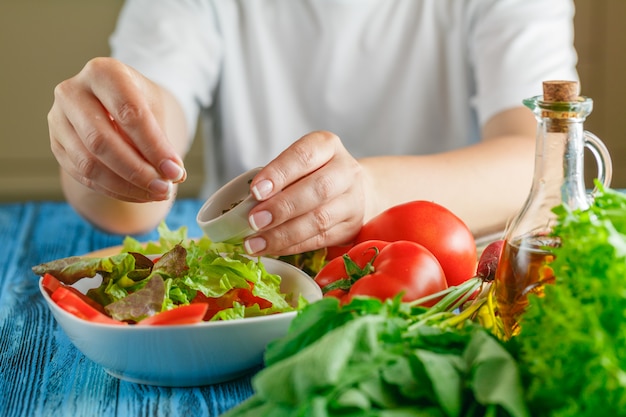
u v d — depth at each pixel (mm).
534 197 638
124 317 646
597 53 2754
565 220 542
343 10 1709
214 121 1845
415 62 1735
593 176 2756
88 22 2816
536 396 480
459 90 1732
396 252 700
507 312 637
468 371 502
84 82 838
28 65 2842
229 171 1821
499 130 1454
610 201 564
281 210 768
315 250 848
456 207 1062
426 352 505
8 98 2865
